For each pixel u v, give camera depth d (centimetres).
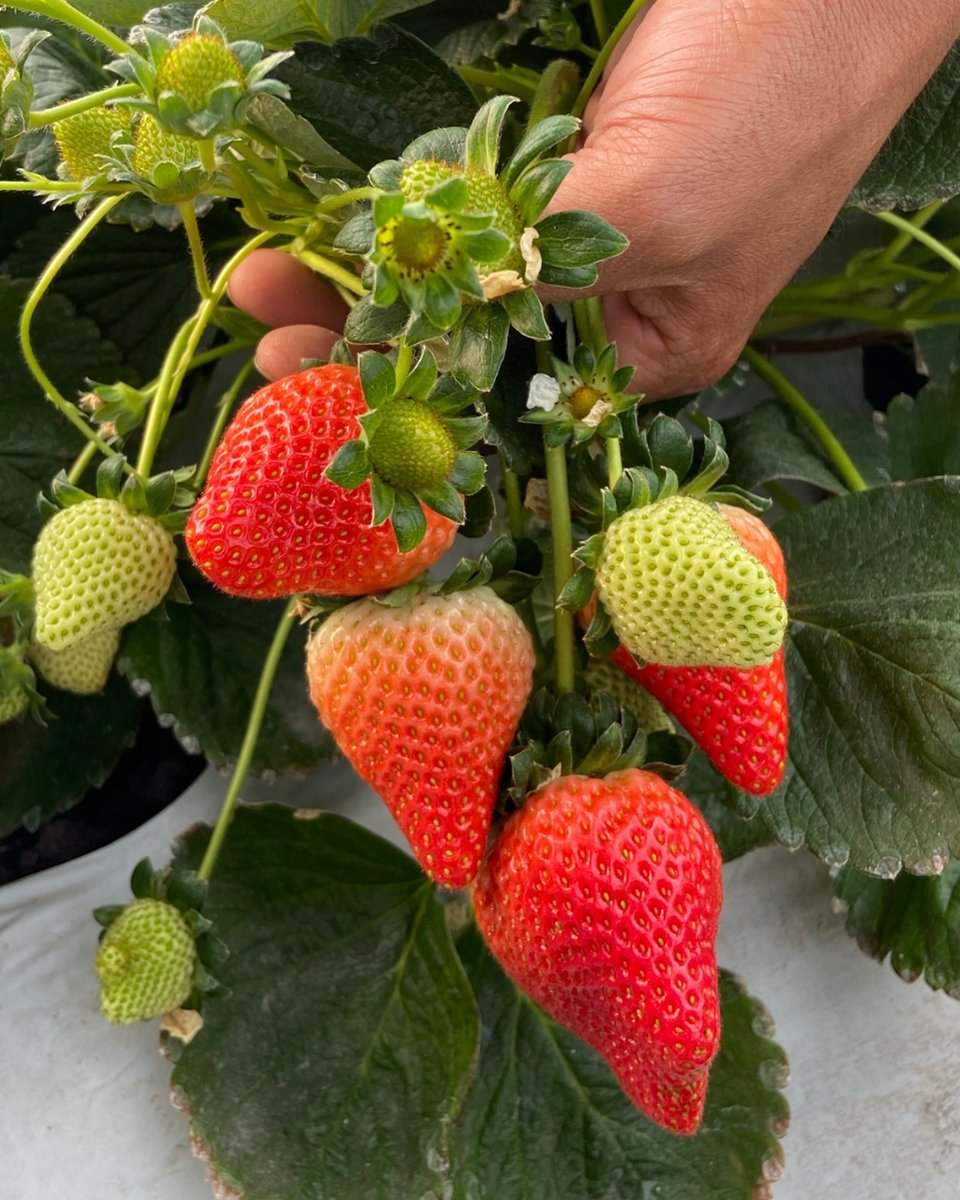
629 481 15
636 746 17
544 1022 28
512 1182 27
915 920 27
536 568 18
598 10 22
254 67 13
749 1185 26
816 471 26
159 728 30
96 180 15
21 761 27
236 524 14
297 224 17
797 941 30
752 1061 27
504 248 11
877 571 23
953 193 22
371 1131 26
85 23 14
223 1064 26
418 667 16
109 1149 28
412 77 18
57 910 29
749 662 14
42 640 17
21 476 26
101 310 27
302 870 28
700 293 20
